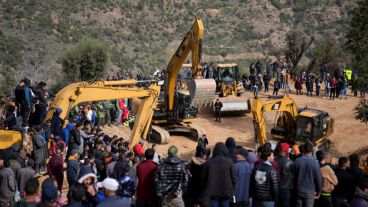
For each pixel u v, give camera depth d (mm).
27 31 85438
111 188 9094
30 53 76312
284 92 45656
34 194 8719
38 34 85312
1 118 22297
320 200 11422
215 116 37469
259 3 132250
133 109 33312
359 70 32219
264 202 10586
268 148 10703
